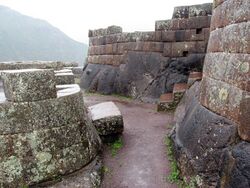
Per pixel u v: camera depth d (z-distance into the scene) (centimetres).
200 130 475
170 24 1066
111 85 1280
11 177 421
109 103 800
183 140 535
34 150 436
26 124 431
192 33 1016
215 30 529
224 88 438
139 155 595
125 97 1188
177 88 943
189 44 1025
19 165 427
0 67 848
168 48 1075
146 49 1152
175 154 551
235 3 430
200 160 436
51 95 453
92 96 1257
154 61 1116
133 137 695
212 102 475
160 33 1098
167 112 905
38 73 438
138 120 836
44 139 444
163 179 500
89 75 1446
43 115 444
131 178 508
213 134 429
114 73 1287
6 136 422
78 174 473
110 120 648
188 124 547
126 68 1222
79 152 484
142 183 491
